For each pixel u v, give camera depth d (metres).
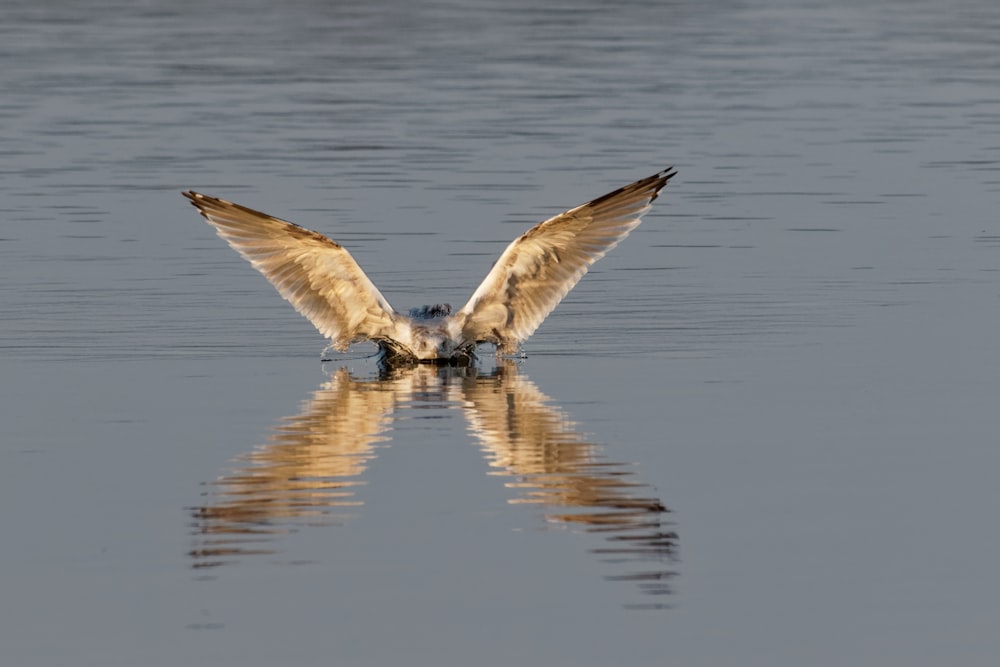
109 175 26.41
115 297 19.09
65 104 33.31
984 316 18.08
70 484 12.49
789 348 16.91
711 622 10.07
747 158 27.86
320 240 16.66
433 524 11.63
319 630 9.91
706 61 39.22
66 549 11.12
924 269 20.38
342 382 15.96
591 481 12.58
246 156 28.06
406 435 13.94
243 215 16.72
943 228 22.75
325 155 28.16
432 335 16.80
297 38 43.75
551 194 25.06
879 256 21.14
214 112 32.50
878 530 11.51
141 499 12.13
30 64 38.72
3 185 25.62
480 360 17.14
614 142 29.27
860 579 10.69
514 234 22.59
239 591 10.45
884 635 9.92
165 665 9.48
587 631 9.92
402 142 29.36
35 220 23.22
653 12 49.06
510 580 10.63
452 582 10.59
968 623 10.05
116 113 32.34
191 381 15.81
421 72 37.75
